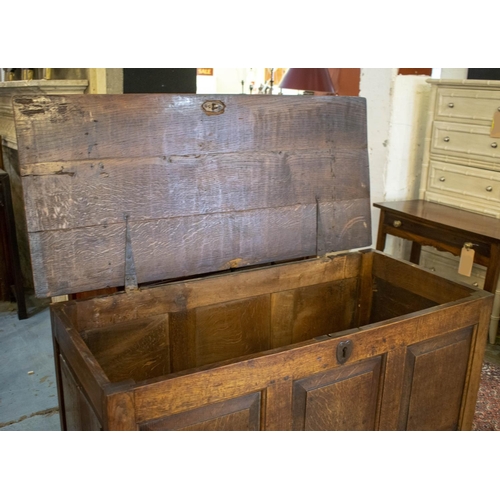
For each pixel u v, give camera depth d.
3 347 2.98
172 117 1.83
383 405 1.72
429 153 3.33
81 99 1.68
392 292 2.29
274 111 2.02
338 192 2.23
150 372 1.95
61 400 1.73
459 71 3.73
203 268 1.96
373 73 3.28
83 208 1.71
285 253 2.14
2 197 3.20
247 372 1.40
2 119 3.39
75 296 2.53
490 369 2.78
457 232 2.78
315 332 2.33
